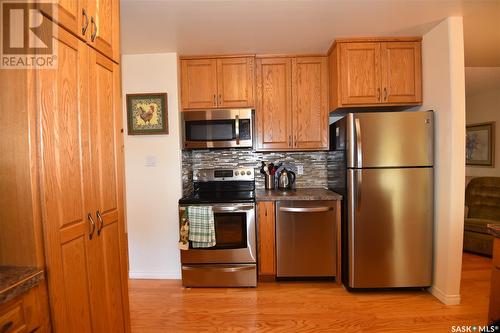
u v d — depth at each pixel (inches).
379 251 88.4
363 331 72.1
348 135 87.4
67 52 40.1
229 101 103.9
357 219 87.8
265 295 91.7
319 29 84.9
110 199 51.1
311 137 105.7
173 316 80.4
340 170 96.0
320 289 95.0
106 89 50.2
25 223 35.3
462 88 78.3
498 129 155.5
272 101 105.6
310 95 105.2
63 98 39.2
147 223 104.3
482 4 71.1
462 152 79.0
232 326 75.3
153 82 101.0
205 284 97.2
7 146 35.2
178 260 104.7
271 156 119.4
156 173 103.1
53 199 37.2
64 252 39.0
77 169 41.9
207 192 113.5
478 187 140.9
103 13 49.6
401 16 77.5
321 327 74.1
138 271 105.8
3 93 34.9
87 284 43.9
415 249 88.1
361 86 93.0
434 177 87.0
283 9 72.2
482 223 126.7
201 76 103.9
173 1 67.1
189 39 89.4
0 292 29.7
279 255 97.4
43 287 36.1
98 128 47.5
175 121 101.6
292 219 96.6
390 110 106.3
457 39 78.2
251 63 103.3
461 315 78.2
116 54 53.9
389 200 86.8
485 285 95.7
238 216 96.3
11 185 35.3
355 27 84.1
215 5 69.5
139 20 76.4
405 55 92.6
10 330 32.0
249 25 81.0
